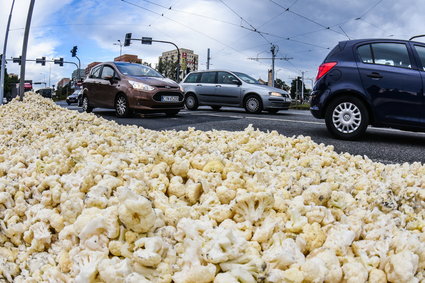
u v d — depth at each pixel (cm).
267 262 121
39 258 147
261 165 232
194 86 1262
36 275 138
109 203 155
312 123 775
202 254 122
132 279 110
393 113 525
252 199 149
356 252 135
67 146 258
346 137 553
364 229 149
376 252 131
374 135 621
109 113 1036
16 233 160
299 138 351
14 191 187
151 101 860
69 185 180
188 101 1277
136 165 218
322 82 572
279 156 277
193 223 137
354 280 117
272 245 134
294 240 137
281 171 228
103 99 952
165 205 159
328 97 561
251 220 149
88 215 142
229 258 119
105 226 130
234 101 1182
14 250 156
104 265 118
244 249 124
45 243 153
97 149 253
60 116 541
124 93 884
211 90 1223
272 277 113
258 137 358
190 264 122
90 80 1016
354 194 202
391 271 121
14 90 1570
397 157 421
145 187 175
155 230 140
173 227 142
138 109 867
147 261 117
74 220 153
